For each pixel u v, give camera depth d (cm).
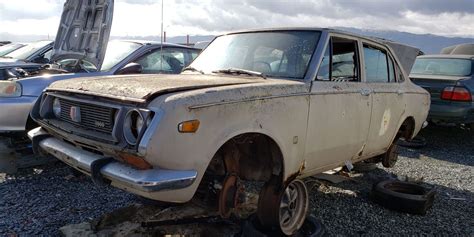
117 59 611
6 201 400
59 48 660
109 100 278
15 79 505
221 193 291
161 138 245
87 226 330
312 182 465
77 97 309
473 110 730
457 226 391
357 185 500
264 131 293
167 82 300
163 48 664
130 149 253
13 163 481
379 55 457
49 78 514
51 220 360
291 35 386
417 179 503
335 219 393
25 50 855
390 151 507
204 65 413
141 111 253
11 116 477
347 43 401
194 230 330
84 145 292
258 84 304
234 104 274
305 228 347
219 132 266
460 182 543
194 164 255
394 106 462
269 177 320
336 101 361
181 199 256
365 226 380
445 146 778
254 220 329
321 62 358
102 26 559
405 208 412
